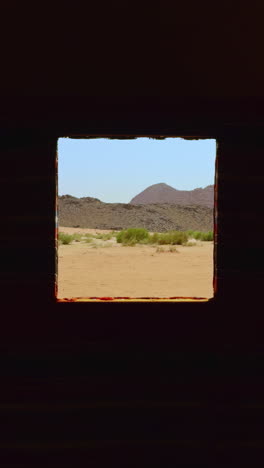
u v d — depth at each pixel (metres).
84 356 3.65
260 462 3.47
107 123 3.61
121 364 3.66
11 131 3.65
